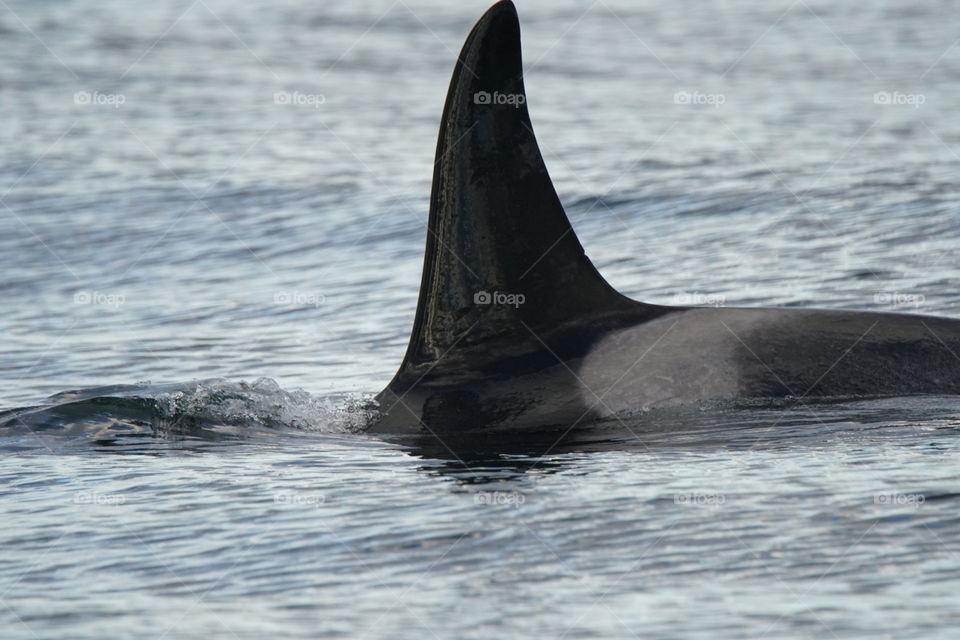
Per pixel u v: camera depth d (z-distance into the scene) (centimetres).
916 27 15150
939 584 1952
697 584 1997
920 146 8144
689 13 17100
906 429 2814
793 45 14162
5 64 13450
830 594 1934
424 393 3114
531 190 3067
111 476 2759
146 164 8550
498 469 2661
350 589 2036
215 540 2291
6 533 2384
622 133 9169
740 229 6034
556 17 16950
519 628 1864
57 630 1912
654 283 5172
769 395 3041
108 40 15500
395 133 9581
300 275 5778
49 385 4053
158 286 5669
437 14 17838
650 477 2542
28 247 6519
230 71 13262
